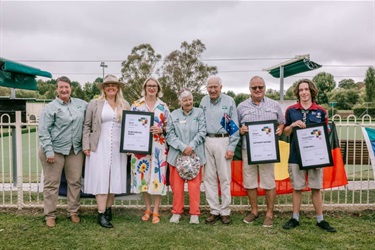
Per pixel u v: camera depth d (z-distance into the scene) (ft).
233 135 15.48
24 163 34.65
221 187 15.97
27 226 15.53
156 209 16.35
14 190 22.08
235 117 15.62
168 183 16.51
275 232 14.87
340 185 17.71
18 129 17.97
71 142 15.34
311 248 13.23
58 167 15.40
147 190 15.81
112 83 15.35
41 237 14.28
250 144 15.44
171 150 15.79
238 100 132.05
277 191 18.19
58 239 14.07
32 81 25.82
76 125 15.38
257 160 15.33
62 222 16.07
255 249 13.16
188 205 18.40
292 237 14.30
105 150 15.30
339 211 17.70
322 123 14.64
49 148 14.83
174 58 149.89
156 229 15.23
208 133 15.75
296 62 28.09
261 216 17.04
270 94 147.64
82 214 17.34
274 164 16.93
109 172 15.44
